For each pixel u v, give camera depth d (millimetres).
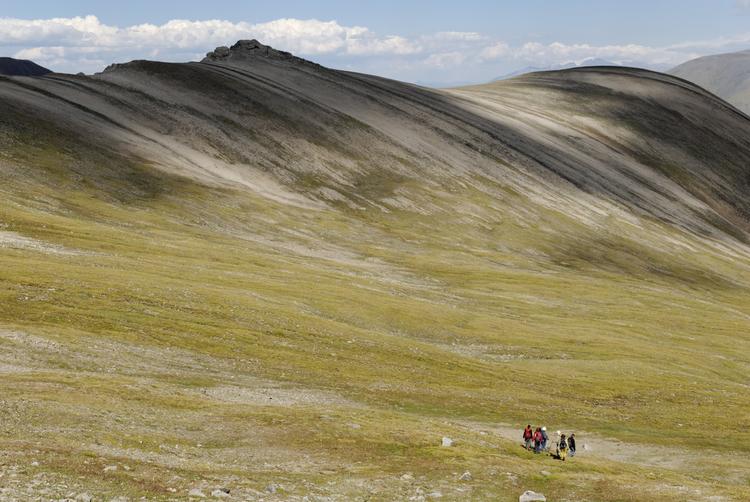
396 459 41219
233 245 141875
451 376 77500
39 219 121750
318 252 155875
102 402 45312
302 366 70750
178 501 26859
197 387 56750
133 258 109188
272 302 95375
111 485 27531
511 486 37875
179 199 166375
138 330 71875
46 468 28359
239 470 34906
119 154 181625
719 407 76875
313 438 43781
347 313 99688
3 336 61094
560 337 108812
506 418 62312
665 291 178000
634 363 96062
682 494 38406
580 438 59469
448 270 158000
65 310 73312
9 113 178250
